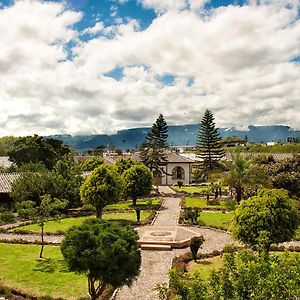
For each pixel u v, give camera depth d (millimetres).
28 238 23062
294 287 6047
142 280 15344
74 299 12953
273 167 33938
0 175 39156
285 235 14961
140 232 23797
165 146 56844
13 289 13734
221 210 33219
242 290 6395
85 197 27078
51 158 56000
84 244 11172
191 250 17859
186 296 7055
